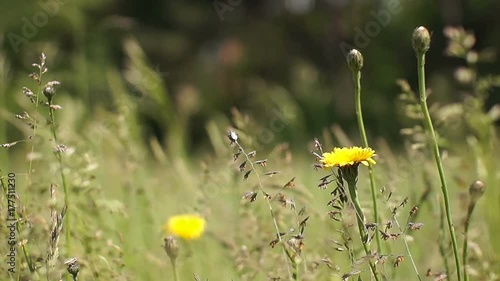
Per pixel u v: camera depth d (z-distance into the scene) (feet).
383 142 5.71
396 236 4.54
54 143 4.72
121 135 5.97
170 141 7.45
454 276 4.95
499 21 23.49
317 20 25.62
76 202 4.99
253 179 5.36
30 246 4.86
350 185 4.54
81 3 19.17
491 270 5.01
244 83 26.27
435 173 5.30
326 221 4.99
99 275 4.81
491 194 5.32
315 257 4.85
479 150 5.47
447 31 5.69
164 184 6.05
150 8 28.43
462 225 5.11
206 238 5.42
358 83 4.69
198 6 28.91
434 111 5.17
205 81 26.76
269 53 26.94
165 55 27.94
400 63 23.79
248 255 4.94
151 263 5.27
